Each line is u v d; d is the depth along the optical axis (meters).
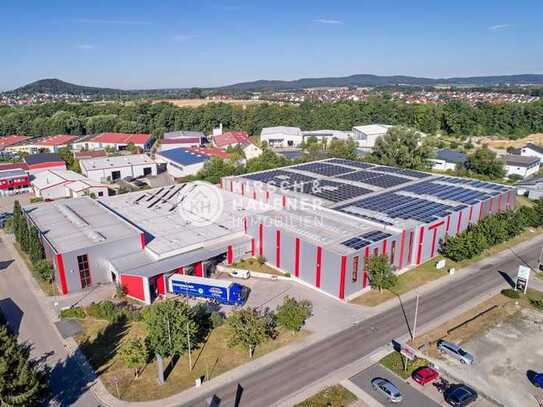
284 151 159.25
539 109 186.62
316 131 192.62
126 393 37.44
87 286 58.00
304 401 36.28
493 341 45.38
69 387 38.31
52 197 101.44
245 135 187.00
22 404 32.00
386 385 37.09
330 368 40.72
